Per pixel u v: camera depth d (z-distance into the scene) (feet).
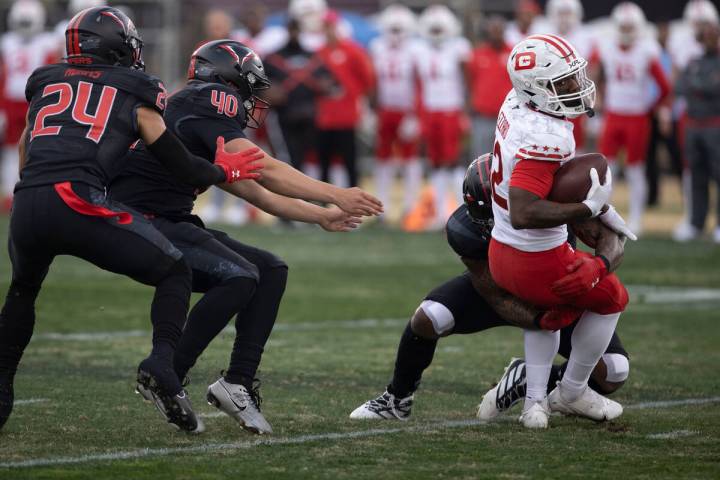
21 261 48.96
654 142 199.62
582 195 48.85
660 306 99.96
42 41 178.81
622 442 50.49
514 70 49.16
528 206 48.57
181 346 50.96
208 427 52.80
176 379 48.26
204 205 205.05
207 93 52.80
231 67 54.24
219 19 157.69
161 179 53.11
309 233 161.68
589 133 231.50
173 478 43.14
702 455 48.03
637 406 59.16
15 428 51.70
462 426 53.88
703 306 100.01
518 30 168.86
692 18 180.75
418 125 175.32
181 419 48.62
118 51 50.24
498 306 52.80
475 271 52.85
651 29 214.48
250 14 168.76
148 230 48.55
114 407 56.85
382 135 181.78
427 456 47.42
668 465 46.21
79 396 59.67
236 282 51.16
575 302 51.01
